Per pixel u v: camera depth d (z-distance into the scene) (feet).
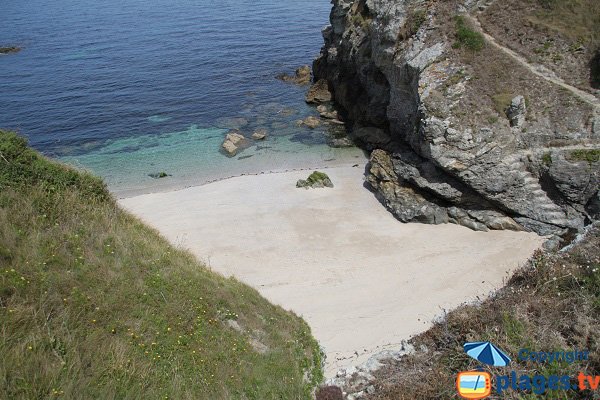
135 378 39.70
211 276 62.75
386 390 42.75
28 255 46.24
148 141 150.71
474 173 97.55
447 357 45.32
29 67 212.23
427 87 110.11
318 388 47.52
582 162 93.09
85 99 179.42
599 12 115.75
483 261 86.69
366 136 142.82
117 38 256.32
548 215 95.61
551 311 45.75
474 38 116.67
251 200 113.09
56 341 39.19
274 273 86.02
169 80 197.98
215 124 161.48
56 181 59.47
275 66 214.07
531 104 104.37
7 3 365.40
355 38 155.53
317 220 103.65
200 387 42.32
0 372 33.83
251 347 50.62
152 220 104.63
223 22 285.84
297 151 142.31
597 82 107.04
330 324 70.95
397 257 89.71
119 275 49.85
